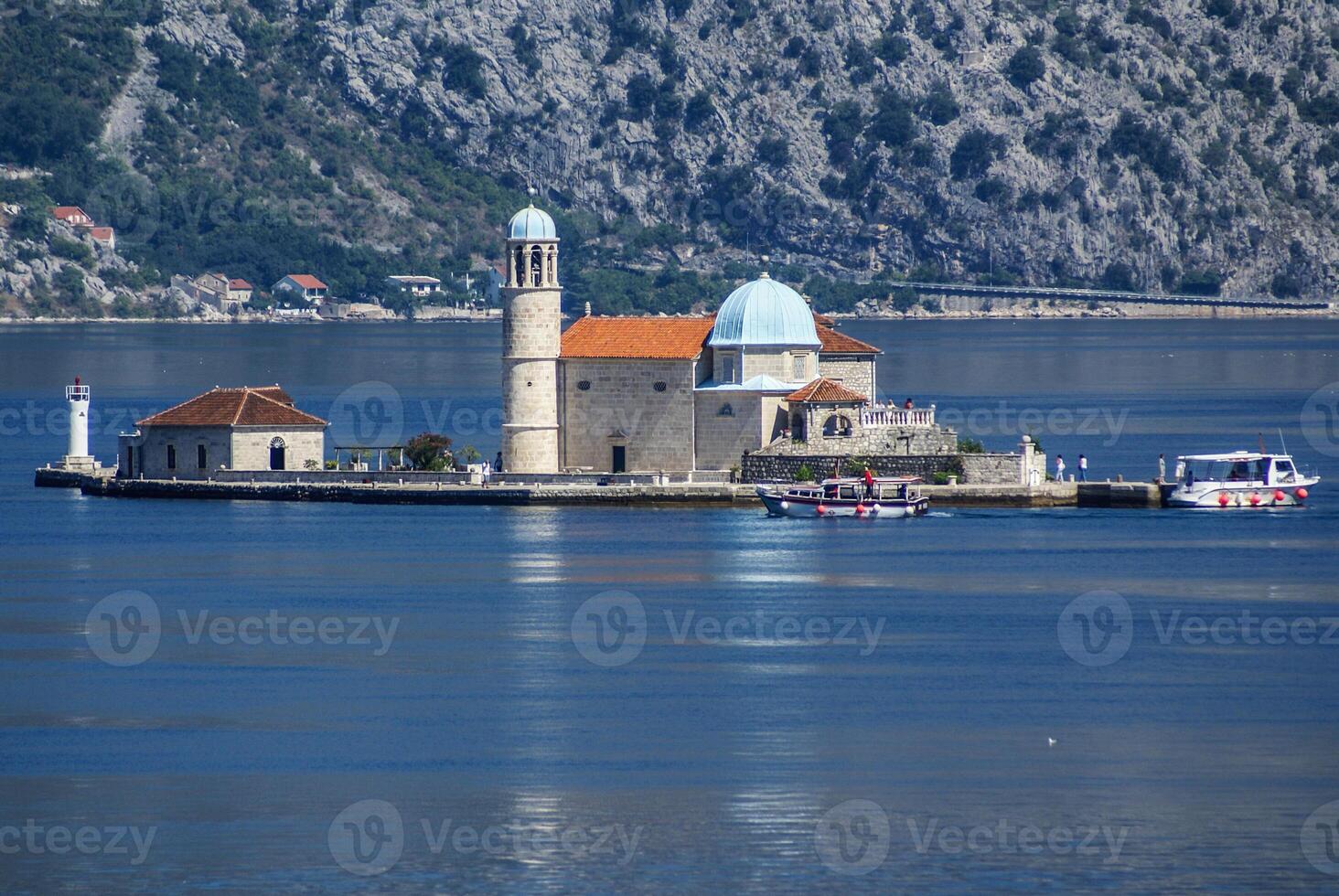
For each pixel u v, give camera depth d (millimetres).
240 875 198375
